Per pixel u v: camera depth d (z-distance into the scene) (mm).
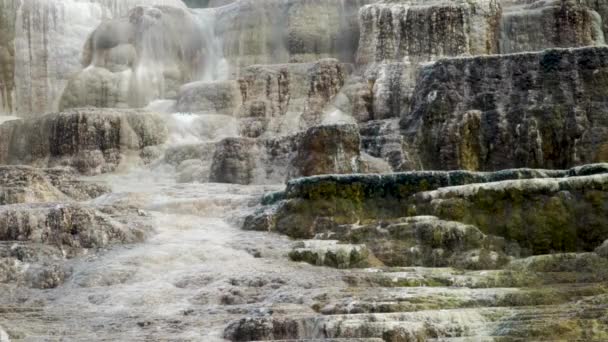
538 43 29891
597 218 18516
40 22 33375
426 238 18188
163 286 16484
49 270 17438
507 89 25312
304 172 22844
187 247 18281
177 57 32969
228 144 24984
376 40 29828
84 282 17031
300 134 24844
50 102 33094
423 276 16344
